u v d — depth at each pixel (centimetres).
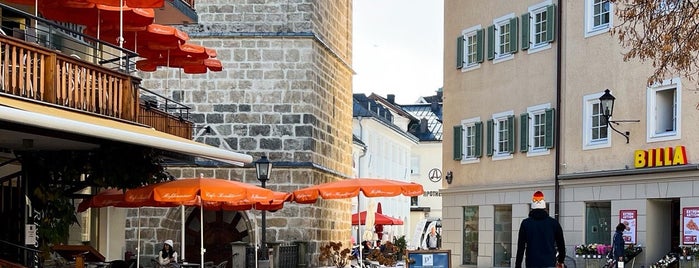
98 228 3684
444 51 4697
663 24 2512
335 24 4947
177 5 3338
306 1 4422
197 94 4425
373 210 4662
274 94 4422
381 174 8181
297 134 4419
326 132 4728
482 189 4359
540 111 4031
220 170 4406
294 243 4384
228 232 4478
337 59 4950
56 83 2117
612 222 3612
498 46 4319
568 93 3866
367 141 7681
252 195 2659
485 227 4353
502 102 4275
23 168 2439
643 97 3509
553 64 3966
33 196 2434
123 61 3478
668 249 3500
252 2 4422
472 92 4484
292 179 4412
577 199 3788
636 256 3484
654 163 3428
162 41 3189
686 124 3334
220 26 4425
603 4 3722
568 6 3884
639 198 3497
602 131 3712
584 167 3766
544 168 3991
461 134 4544
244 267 4066
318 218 4578
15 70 1995
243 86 4425
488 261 4325
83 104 2220
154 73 4412
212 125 4419
